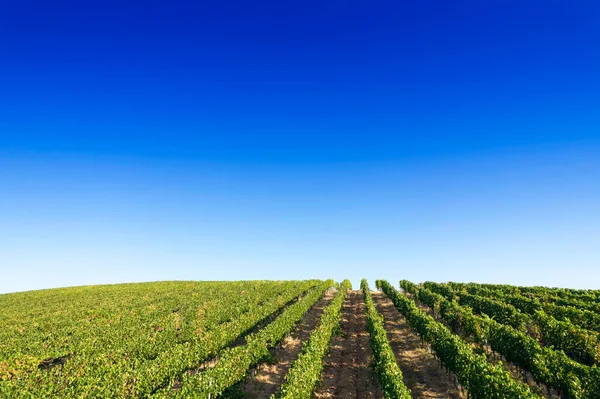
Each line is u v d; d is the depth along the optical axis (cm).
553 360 1858
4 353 2831
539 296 4250
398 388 1622
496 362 2450
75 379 1983
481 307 3569
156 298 5606
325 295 6066
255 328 3566
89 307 5034
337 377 2327
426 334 2628
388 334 3341
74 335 3344
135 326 3597
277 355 2784
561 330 2403
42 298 5991
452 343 2138
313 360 2103
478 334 2620
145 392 1975
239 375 2130
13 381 2078
